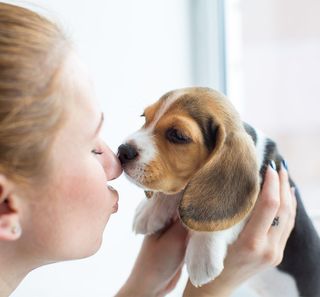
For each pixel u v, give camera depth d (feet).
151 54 6.23
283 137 6.58
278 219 3.70
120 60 5.95
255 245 3.57
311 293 4.42
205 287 3.79
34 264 2.86
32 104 2.34
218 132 3.47
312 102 6.34
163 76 6.37
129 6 5.98
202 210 3.33
